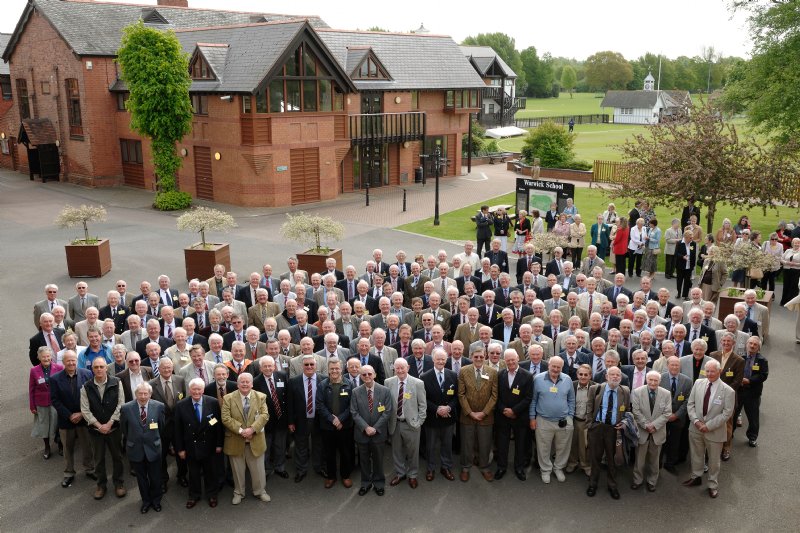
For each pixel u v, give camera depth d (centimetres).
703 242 2197
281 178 3253
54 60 3962
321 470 1066
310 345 1035
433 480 1053
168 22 4206
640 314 1188
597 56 16388
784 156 2219
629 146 2538
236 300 1420
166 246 2506
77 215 2058
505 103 7169
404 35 4156
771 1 2734
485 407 1029
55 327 1239
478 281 1555
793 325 1702
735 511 962
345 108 3444
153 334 1145
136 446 940
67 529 920
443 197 3603
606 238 2164
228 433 970
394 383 1024
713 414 980
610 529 923
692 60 15700
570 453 1068
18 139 4225
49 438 1099
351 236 2655
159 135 3162
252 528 928
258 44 3216
